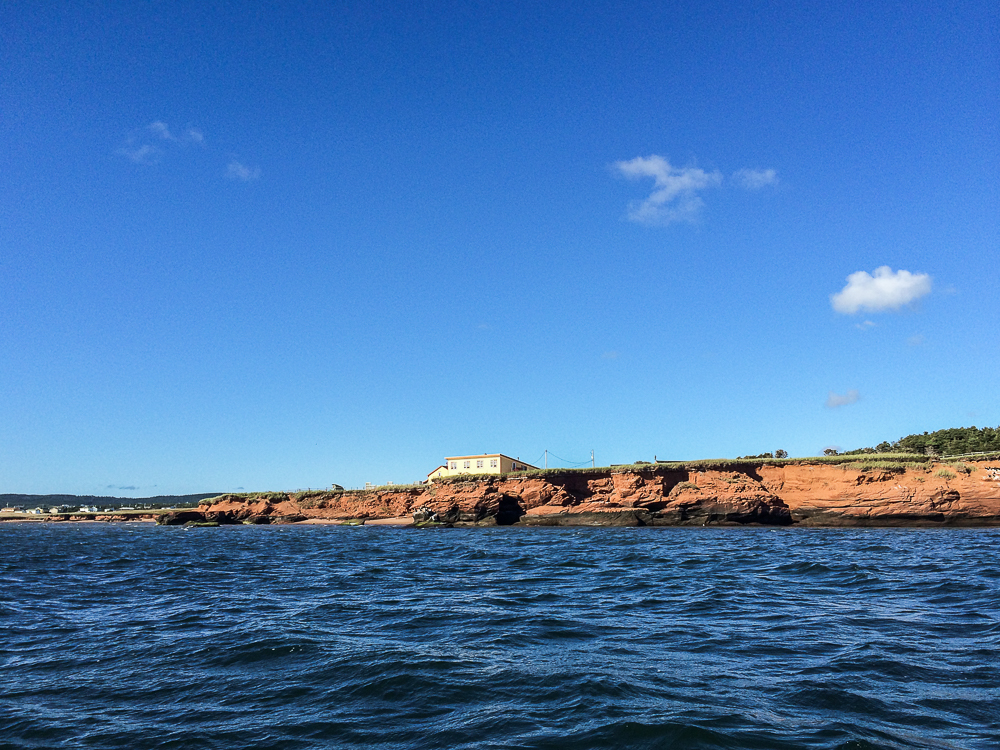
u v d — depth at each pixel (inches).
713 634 611.2
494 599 840.9
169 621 735.1
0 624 732.0
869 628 625.3
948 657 513.0
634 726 373.4
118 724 402.6
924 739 350.3
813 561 1220.5
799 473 2807.6
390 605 810.8
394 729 384.2
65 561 1551.4
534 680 468.8
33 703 446.9
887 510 2581.2
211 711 424.5
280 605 832.3
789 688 442.9
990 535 2009.1
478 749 348.5
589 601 813.9
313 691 460.1
